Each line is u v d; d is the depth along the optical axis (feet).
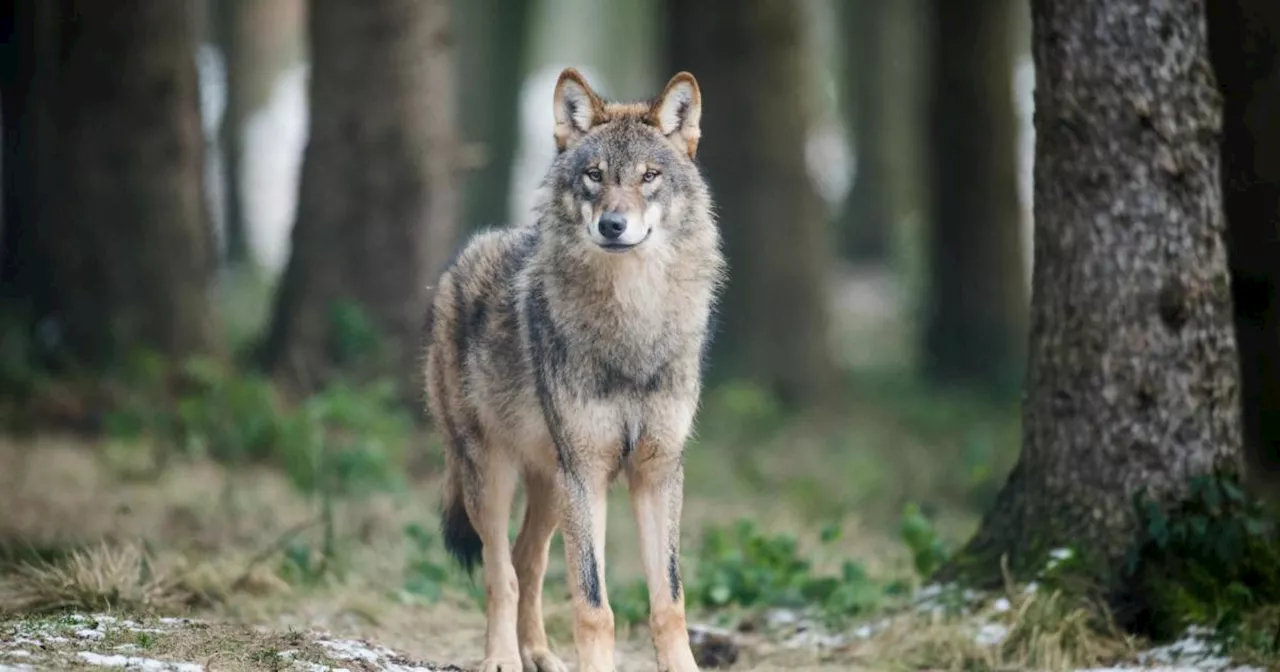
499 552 29.37
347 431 53.98
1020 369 84.02
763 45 76.84
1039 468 32.37
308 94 60.95
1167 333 30.94
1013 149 87.40
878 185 141.49
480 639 32.76
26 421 53.06
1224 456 31.27
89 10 58.85
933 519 46.06
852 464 58.34
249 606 32.73
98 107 58.85
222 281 106.52
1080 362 31.50
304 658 25.96
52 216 59.26
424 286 60.34
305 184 60.54
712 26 77.05
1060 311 31.81
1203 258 31.14
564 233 27.30
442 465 32.35
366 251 59.82
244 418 52.44
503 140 114.11
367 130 59.82
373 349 57.62
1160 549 30.96
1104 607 30.58
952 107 87.30
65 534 38.47
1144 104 30.78
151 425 52.85
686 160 28.02
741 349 76.95
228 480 46.32
